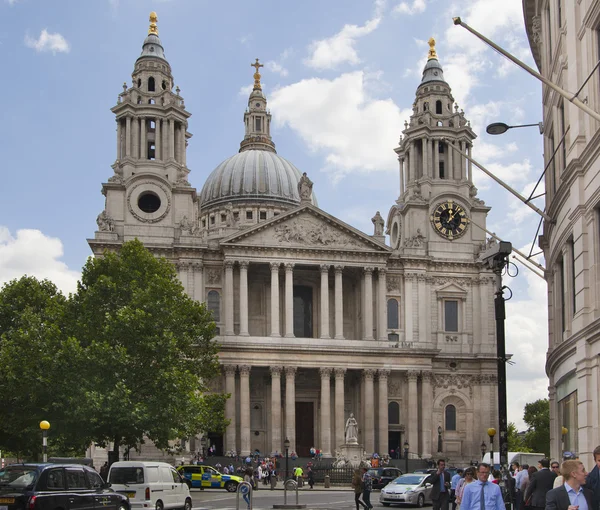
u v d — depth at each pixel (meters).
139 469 48.47
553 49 47.84
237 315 117.19
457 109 129.38
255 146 178.25
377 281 120.06
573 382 43.22
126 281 83.19
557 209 45.78
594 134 36.44
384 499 62.22
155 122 121.50
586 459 38.62
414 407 116.25
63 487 38.31
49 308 81.88
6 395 79.88
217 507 60.22
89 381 73.25
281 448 112.94
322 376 114.50
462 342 122.81
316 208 118.25
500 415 35.88
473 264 123.88
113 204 117.06
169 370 76.44
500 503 24.27
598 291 37.97
